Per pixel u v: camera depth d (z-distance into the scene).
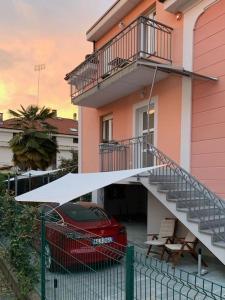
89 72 13.10
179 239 8.12
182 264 7.58
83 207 8.16
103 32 14.92
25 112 25.45
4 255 7.56
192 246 7.60
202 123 9.15
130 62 10.07
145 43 10.80
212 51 8.93
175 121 10.05
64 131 37.88
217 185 8.63
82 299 4.28
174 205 7.81
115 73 10.58
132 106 12.15
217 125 8.70
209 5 9.04
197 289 2.97
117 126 13.18
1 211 8.13
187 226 7.39
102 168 12.23
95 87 11.92
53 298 5.03
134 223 13.21
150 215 10.04
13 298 6.13
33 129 23.95
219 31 8.76
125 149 11.40
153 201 10.02
